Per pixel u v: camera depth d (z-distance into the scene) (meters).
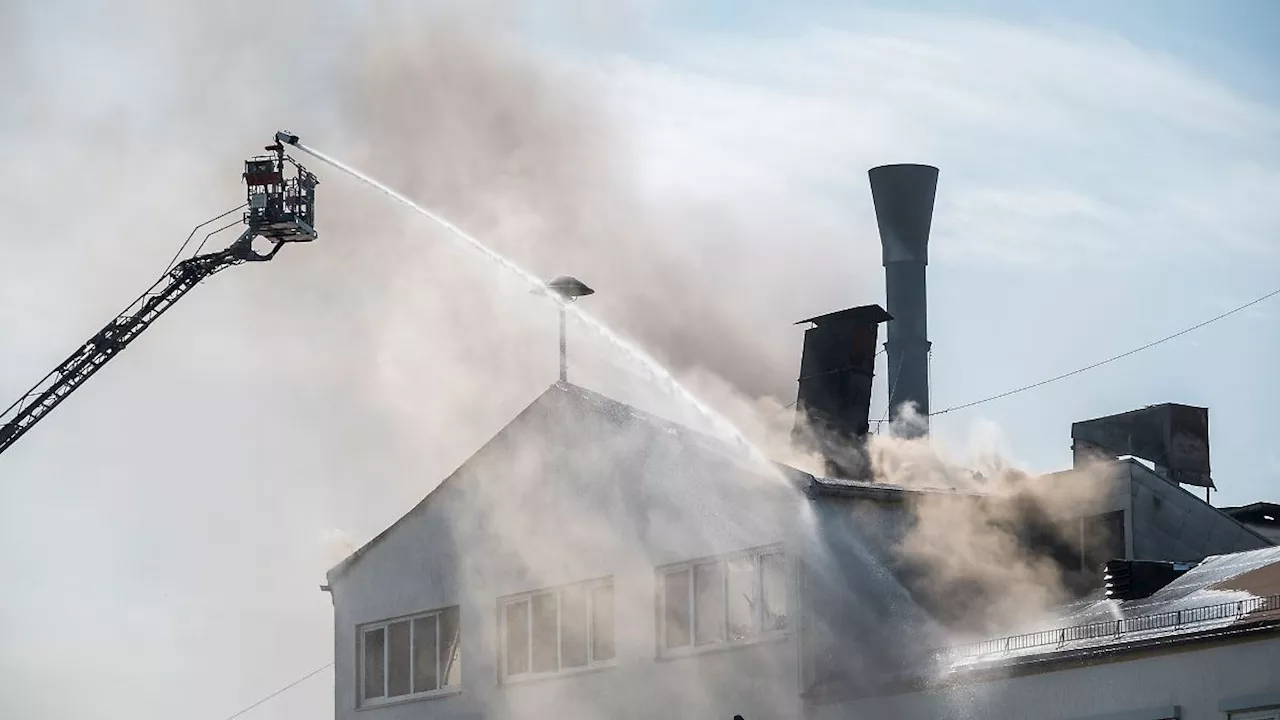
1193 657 40.53
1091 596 50.47
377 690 60.94
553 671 56.06
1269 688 39.12
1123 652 41.53
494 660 57.53
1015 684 43.75
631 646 53.84
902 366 79.75
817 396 57.28
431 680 59.56
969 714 44.56
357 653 61.53
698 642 52.31
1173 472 60.78
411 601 60.31
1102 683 42.06
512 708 56.72
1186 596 44.41
